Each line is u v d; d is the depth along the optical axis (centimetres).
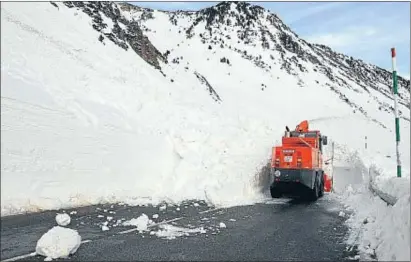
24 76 1415
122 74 2125
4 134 1137
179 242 733
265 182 1675
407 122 8538
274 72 9381
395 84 1055
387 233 650
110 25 2938
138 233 796
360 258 640
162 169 1505
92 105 1570
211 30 10681
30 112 1280
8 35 1612
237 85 7881
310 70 10550
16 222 843
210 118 2184
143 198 1275
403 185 745
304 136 1622
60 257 616
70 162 1233
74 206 1070
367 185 1374
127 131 1553
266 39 10906
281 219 1004
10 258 603
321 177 1589
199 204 1238
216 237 780
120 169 1369
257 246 714
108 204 1143
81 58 1972
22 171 1076
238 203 1301
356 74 13900
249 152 1809
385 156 2206
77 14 2641
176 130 1728
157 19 10894
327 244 734
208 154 1652
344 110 8088
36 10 2183
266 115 5866
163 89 2402
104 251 656
